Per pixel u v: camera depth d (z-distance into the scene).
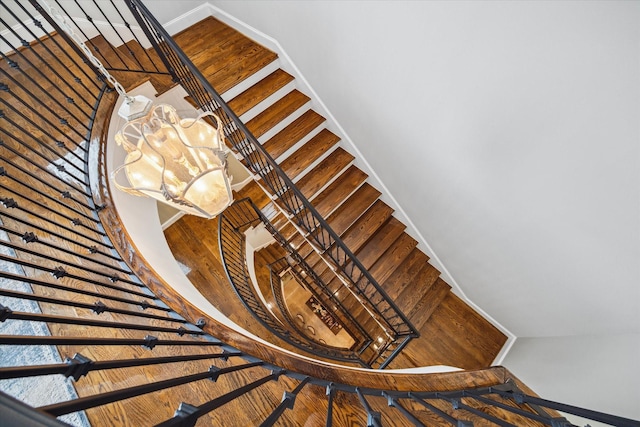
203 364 1.53
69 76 2.46
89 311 1.60
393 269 3.67
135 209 2.44
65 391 1.32
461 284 3.66
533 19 1.42
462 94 2.02
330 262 3.60
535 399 1.07
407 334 3.16
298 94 3.46
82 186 2.11
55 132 2.26
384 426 1.39
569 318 2.50
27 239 1.20
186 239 4.06
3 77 2.40
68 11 2.71
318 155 3.45
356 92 2.88
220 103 2.01
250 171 3.44
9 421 0.34
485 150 2.14
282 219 4.20
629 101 1.29
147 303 1.49
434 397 1.48
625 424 0.72
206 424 1.35
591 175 1.62
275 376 1.26
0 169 1.39
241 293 3.29
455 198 2.77
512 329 3.41
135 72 2.51
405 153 2.95
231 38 3.47
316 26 2.65
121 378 1.42
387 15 2.08
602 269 1.92
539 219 2.11
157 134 1.18
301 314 5.26
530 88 1.63
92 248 1.63
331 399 1.27
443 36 1.87
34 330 1.49
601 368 2.15
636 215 1.54
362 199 3.74
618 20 1.17
